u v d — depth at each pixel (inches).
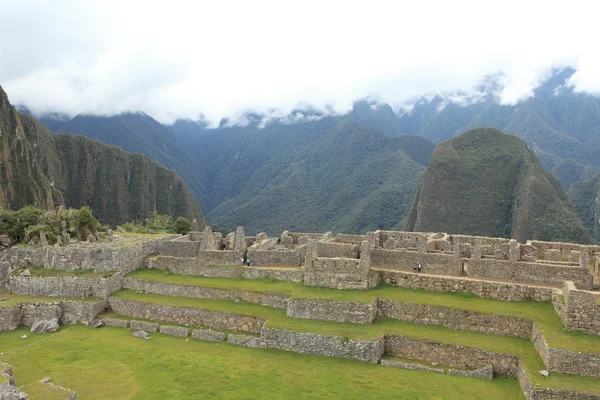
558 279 1206.9
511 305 1158.3
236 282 1450.5
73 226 1775.3
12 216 1849.2
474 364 1019.3
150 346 1213.7
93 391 970.1
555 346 922.7
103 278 1477.6
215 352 1160.8
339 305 1199.6
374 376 1007.0
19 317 1421.0
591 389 841.5
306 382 990.4
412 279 1307.8
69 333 1331.2
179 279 1507.1
